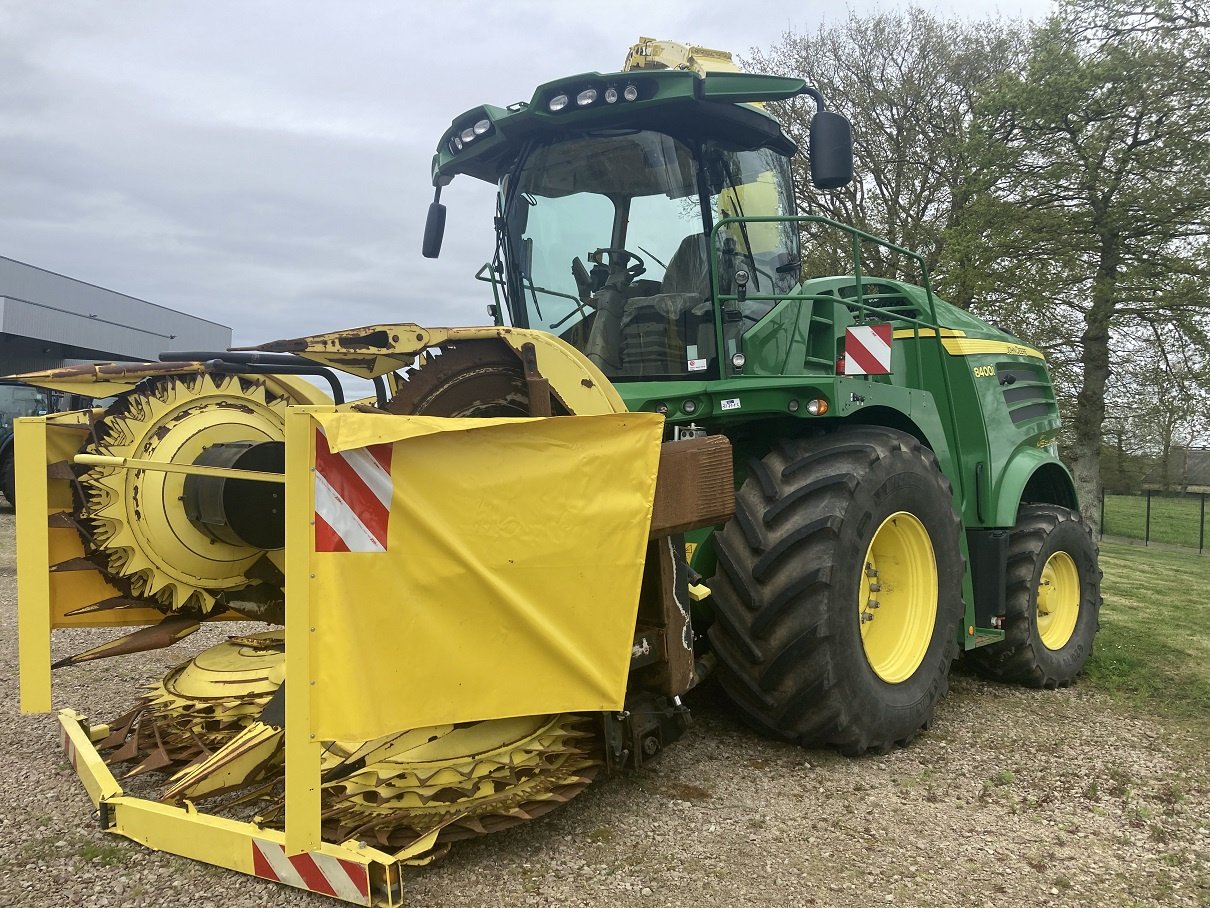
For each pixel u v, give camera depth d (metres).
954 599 4.04
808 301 4.32
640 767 3.19
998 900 2.52
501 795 2.65
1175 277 14.74
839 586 3.34
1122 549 16.72
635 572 2.79
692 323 3.88
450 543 2.41
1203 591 9.49
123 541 3.22
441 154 4.45
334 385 3.26
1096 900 2.55
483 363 2.93
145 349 35.19
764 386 3.51
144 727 3.24
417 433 2.32
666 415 3.69
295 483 2.18
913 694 3.76
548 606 2.62
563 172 4.05
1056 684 5.10
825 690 3.33
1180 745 3.96
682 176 3.92
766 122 3.97
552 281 4.11
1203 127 14.46
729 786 3.26
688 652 3.12
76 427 3.19
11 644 5.20
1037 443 5.73
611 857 2.67
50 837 2.71
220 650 3.42
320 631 2.21
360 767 2.58
